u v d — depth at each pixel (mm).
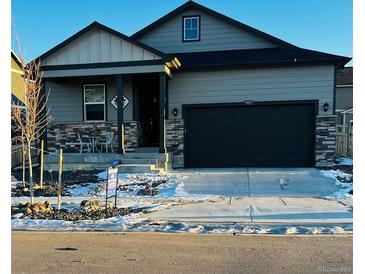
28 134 9078
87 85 13570
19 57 10766
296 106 12320
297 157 12391
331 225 5832
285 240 5145
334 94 11984
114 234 5609
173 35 14539
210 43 14336
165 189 9008
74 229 5918
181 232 5648
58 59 11758
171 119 13000
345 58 11617
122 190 8961
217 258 4438
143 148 12977
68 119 13680
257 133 12625
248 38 14141
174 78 12977
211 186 9227
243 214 6570
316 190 8523
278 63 12039
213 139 12914
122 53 11477
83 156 11773
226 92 12688
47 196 8617
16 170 12070
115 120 13367
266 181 9625
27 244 5148
